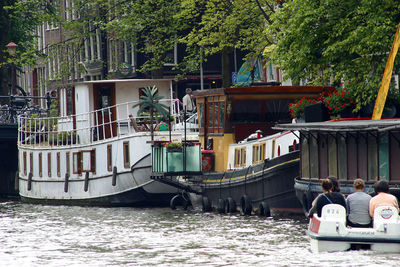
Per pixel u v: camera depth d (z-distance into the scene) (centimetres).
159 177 9206
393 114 7669
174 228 7406
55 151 11300
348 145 6825
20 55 15700
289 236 6512
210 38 12462
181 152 9131
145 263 5341
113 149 10206
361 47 7875
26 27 16725
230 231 6950
